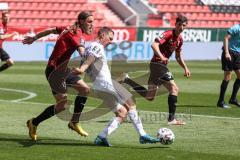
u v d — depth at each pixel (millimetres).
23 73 72188
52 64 29203
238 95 55688
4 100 46781
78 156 26094
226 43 43906
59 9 108938
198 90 58094
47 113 29484
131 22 112562
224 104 45250
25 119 37281
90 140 30422
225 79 44875
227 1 121375
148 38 100562
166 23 115125
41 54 93188
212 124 36562
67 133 32438
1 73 71812
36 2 107312
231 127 35500
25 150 27312
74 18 109125
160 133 28344
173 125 35812
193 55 104125
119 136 31672
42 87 56906
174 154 26922
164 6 119000
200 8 120188
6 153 26531
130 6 116375
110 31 28422
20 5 105938
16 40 91688
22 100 47000
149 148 28344
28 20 105875
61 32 30125
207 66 90562
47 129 33531
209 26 119250
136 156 26266
